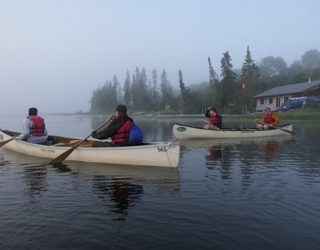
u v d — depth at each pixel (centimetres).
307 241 273
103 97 7375
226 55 3641
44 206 361
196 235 286
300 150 775
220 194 401
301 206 355
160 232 292
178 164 594
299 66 7094
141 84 5956
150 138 1145
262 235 285
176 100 5119
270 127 1161
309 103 2545
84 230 296
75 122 2906
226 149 802
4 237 283
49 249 262
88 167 571
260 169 548
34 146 702
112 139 605
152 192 412
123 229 298
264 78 5378
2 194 408
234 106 3600
